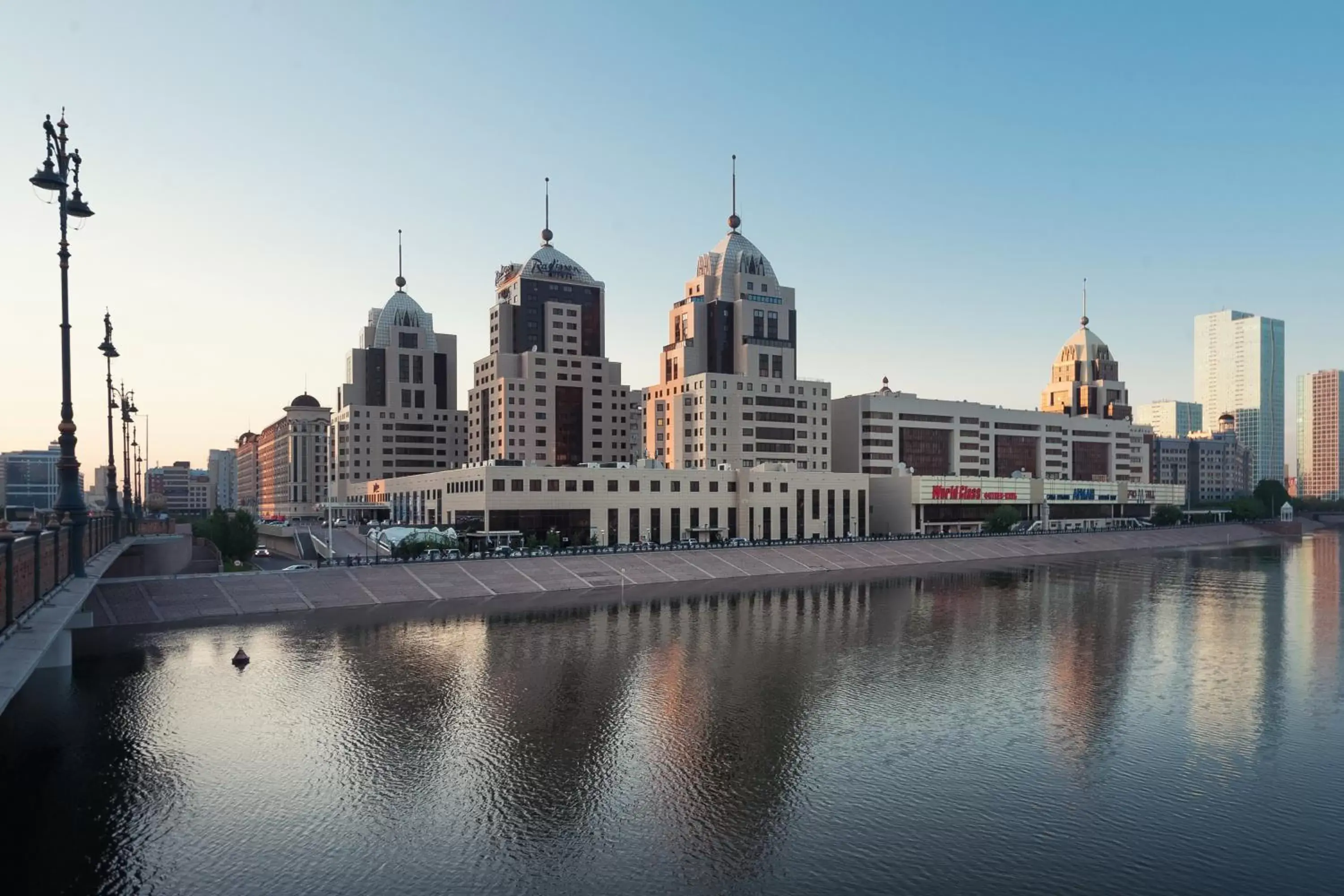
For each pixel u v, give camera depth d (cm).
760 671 9125
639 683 8625
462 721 7375
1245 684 8638
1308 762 6425
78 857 4972
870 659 9706
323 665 9244
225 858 4962
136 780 6078
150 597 12062
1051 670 9219
